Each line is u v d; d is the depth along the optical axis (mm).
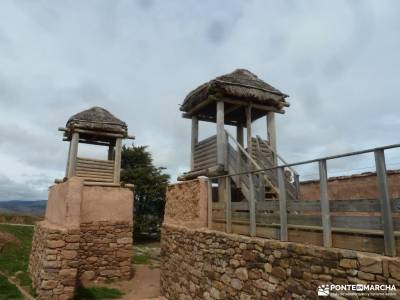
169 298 8195
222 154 7809
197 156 9094
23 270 10680
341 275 3598
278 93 8547
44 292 7777
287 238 4664
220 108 8023
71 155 11422
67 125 12227
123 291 9539
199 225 7070
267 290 4699
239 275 5387
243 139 10328
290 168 7359
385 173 3430
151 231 26359
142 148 29672
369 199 3617
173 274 8133
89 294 8930
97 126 11727
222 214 6758
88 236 10406
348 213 4117
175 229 8336
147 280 10922
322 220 4074
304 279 4074
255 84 8312
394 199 3340
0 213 25844
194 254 7035
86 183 10703
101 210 10805
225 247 5875
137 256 15586
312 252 4008
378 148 3496
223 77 8070
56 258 8094
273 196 7496
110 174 11992
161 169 28969
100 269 10383
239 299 5301
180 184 8547
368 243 3547
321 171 4164
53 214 10422
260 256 4930
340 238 3889
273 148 8477
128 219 11219
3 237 14156
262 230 5281
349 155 3805
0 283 8633
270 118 8742
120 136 12281
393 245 3262
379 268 3205
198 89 8492
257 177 7035
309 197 8719
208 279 6332
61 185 9820
